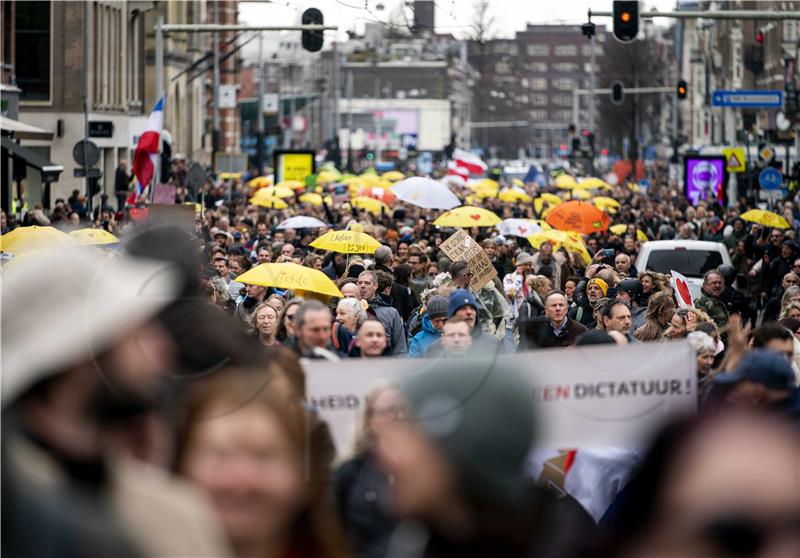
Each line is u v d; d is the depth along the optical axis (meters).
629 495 4.69
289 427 7.70
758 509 4.38
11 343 5.42
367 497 10.59
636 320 32.41
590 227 59.72
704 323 25.03
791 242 52.81
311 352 17.88
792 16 55.34
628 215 87.81
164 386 6.62
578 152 178.75
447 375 6.39
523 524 6.40
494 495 6.34
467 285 31.62
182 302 7.37
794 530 4.36
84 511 5.06
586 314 34.25
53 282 5.52
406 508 6.42
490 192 101.75
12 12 94.75
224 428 7.50
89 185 77.88
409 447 6.37
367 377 13.24
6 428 5.36
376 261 37.66
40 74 115.12
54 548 4.97
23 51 114.94
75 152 70.69
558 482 13.77
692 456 4.48
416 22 84.00
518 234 53.72
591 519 13.52
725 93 105.12
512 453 6.32
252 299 31.16
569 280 39.84
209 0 199.50
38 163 85.31
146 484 5.39
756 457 4.43
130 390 5.63
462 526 6.36
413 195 51.91
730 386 13.99
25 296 5.49
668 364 13.78
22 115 115.00
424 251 43.53
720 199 108.06
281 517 7.70
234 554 7.66
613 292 34.09
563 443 13.82
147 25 146.88
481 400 6.35
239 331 7.64
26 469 5.21
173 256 7.37
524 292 41.19
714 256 52.28
